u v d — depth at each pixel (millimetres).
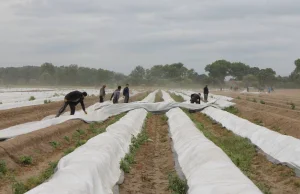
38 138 15688
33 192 7754
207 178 9828
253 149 16484
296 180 11672
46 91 68375
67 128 19641
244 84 133250
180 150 14922
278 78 135875
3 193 10078
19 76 137500
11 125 22266
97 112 27078
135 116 24969
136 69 155000
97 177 10039
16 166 12836
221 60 151750
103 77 132125
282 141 15180
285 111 29781
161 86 148125
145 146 18062
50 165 12875
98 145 13016
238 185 8742
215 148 12531
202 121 28188
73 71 131625
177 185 10719
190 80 153000
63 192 7895
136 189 11297
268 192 10547
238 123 21953
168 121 26297
